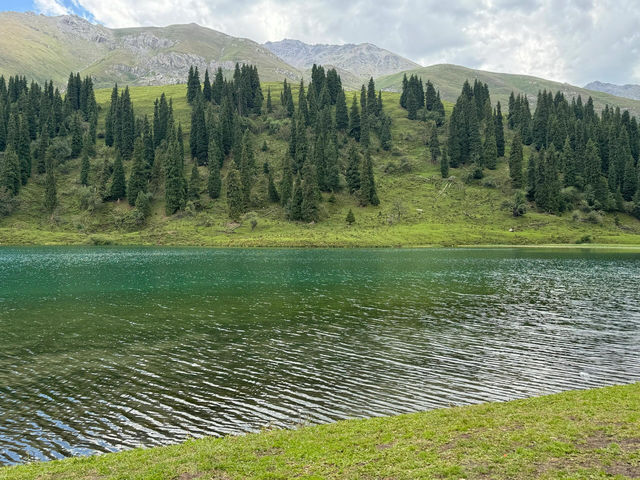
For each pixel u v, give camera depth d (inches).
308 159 6968.5
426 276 2984.7
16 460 703.7
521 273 3169.3
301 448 636.7
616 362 1225.4
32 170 7367.1
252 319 1721.2
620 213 6968.5
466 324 1662.2
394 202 7007.9
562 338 1471.5
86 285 2544.3
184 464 590.9
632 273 3184.1
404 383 1055.6
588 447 581.3
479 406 826.8
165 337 1455.5
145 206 6515.8
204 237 5792.3
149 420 852.0
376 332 1533.0
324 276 2962.6
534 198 7194.9
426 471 525.3
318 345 1371.8
